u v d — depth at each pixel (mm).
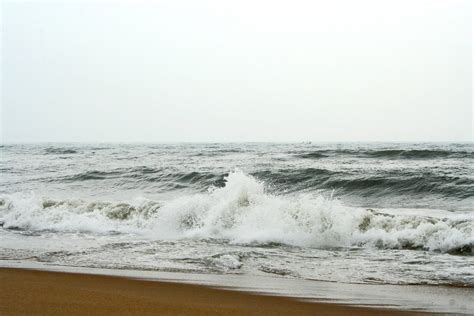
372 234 9328
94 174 22188
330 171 19766
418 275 6766
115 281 6035
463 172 19578
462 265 7441
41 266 7129
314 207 9984
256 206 10617
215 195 11570
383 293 5695
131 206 12094
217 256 7969
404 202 15492
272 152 36688
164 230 10891
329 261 7738
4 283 5633
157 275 6570
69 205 12820
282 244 9250
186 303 4855
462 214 12055
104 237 10047
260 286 5992
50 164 29156
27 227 11547
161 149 46781
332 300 5281
